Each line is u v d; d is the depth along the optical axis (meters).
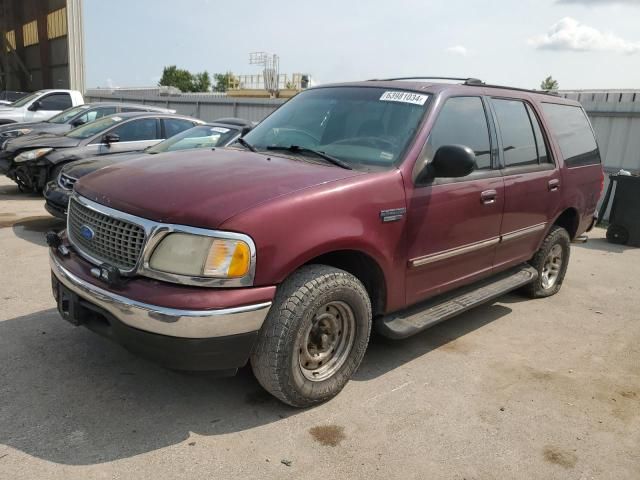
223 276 2.70
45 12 29.94
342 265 3.51
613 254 8.05
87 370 3.51
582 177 5.62
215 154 3.70
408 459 2.87
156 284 2.74
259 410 3.20
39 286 4.94
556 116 5.37
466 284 4.30
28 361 3.58
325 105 4.16
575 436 3.20
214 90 97.31
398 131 3.71
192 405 3.21
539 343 4.54
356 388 3.56
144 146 8.90
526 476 2.81
